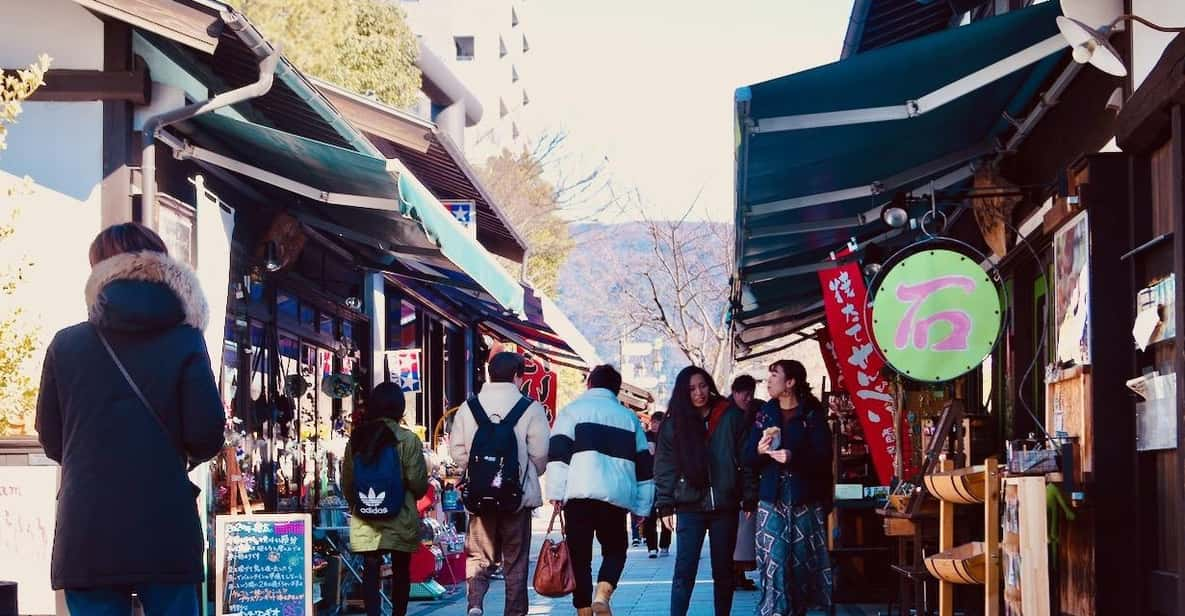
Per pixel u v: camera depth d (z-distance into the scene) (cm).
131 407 495
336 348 1562
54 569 486
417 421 2070
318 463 1447
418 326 2112
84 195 895
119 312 496
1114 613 680
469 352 2638
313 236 1384
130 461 489
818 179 1016
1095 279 707
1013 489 667
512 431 926
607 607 928
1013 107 970
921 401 1016
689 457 936
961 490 751
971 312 840
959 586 1045
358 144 912
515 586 933
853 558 1198
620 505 936
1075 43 586
